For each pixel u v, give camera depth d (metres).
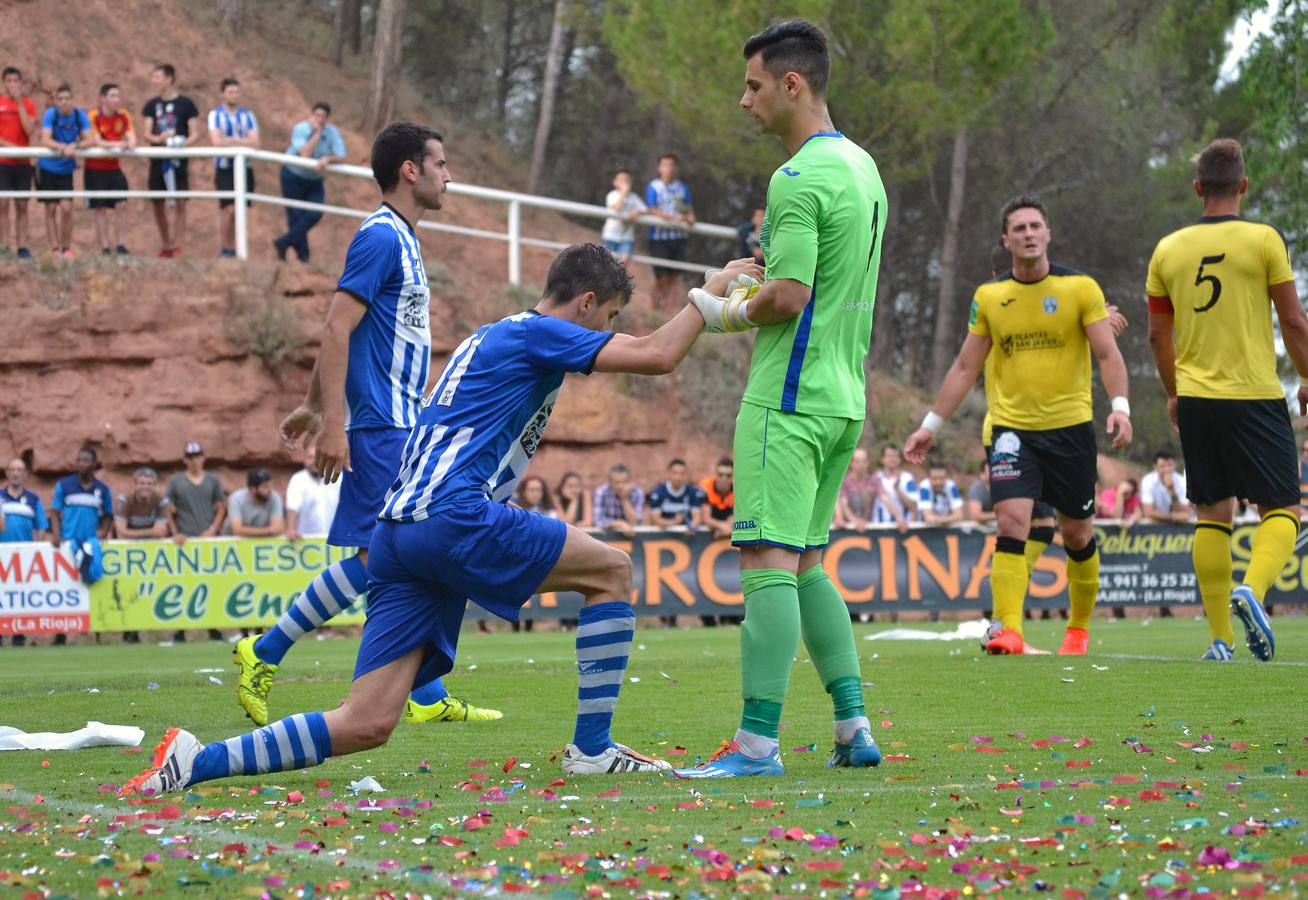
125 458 29.44
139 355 29.69
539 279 43.31
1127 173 47.78
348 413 9.73
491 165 50.66
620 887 4.57
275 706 10.50
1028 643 16.75
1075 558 13.85
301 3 57.12
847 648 7.34
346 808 6.07
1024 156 48.03
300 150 30.06
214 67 44.53
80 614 23.28
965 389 13.68
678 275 34.31
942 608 25.62
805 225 6.89
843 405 7.11
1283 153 35.94
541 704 10.59
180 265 30.34
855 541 25.53
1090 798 6.02
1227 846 4.98
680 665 13.70
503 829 5.57
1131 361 48.25
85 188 30.22
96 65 42.41
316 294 30.95
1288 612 26.75
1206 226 12.16
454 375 6.94
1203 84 46.88
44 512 25.11
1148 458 47.53
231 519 24.47
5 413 29.19
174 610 23.56
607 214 32.53
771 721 7.03
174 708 10.46
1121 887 4.46
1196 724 8.38
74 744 8.53
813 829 5.48
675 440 33.78
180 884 4.64
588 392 33.50
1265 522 12.17
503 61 59.47
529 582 6.90
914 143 37.88
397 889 4.57
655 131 52.09
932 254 51.84
